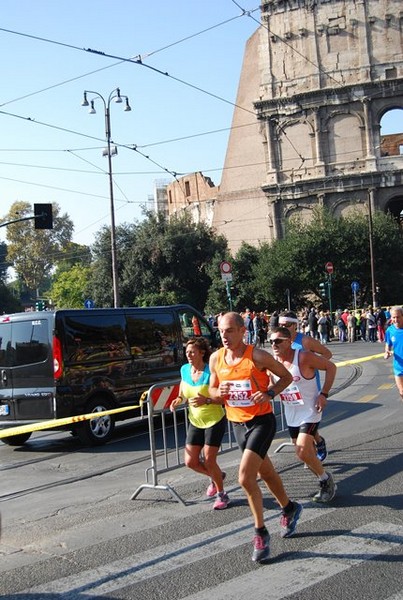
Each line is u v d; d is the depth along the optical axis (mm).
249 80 59969
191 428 7273
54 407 11312
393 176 52031
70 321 11648
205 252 57625
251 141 59969
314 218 51562
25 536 6668
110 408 12070
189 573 5320
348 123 53188
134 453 10977
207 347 7277
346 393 15836
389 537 5820
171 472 9234
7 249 102062
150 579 5250
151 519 6949
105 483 8930
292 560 5441
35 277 101125
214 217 62500
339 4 53031
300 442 6797
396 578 4961
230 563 5477
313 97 53562
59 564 5742
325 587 4867
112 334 12328
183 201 75750
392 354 10812
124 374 12352
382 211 52188
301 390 6848
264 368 5809
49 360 11406
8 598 5047
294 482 7980
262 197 59438
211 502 7469
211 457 7102
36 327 11609
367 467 8367
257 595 4797
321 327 36594
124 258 57688
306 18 53781
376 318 37031
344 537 5898
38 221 24062
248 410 5785
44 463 10695
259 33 55344
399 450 9195
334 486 7020
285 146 54875
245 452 5660
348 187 52906
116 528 6707
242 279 54188
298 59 54156
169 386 8359
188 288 57750
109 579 5309
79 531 6707
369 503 6883
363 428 11125
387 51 52250
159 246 56531
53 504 7980
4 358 11828
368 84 52125
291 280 50250
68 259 104125
